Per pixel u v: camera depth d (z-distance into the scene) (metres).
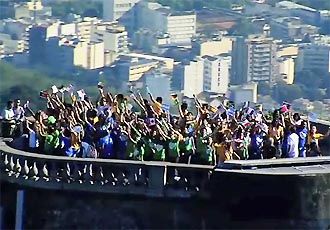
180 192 66.12
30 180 68.12
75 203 67.56
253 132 68.50
